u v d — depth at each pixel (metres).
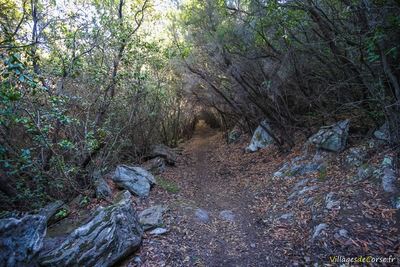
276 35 6.89
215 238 4.49
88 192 5.52
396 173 4.36
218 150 14.56
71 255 3.15
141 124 9.80
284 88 8.31
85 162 5.73
